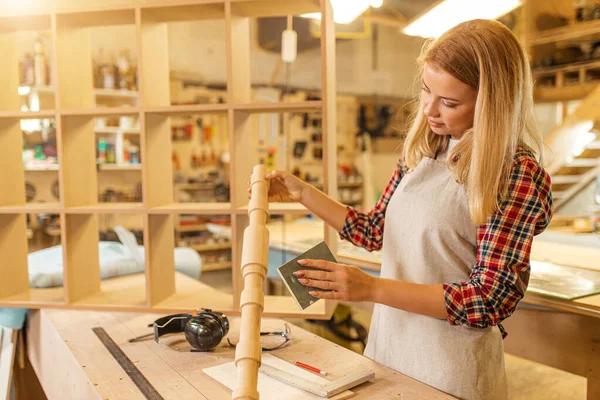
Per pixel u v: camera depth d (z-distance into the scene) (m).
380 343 1.29
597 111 4.38
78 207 1.68
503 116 0.98
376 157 7.65
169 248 1.78
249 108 1.53
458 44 1.01
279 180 1.44
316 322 3.36
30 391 2.05
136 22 1.55
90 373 1.15
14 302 1.71
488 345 1.15
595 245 3.36
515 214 0.99
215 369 1.16
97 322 1.54
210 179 6.60
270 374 1.12
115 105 5.34
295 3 1.53
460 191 1.12
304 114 7.14
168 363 1.21
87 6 1.57
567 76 4.89
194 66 5.94
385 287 1.04
